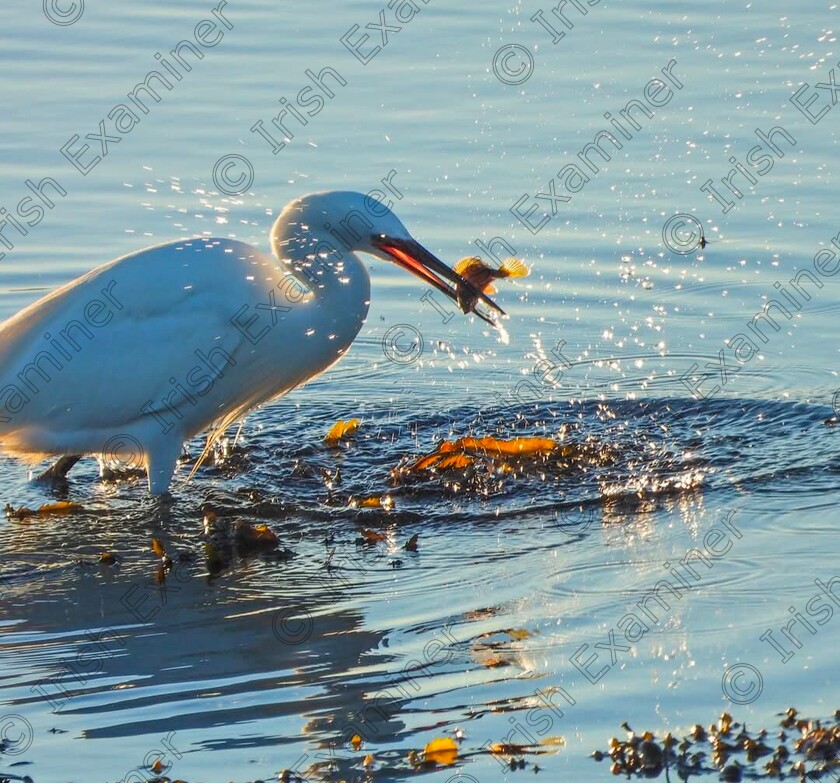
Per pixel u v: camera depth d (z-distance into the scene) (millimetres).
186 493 12789
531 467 12875
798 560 10430
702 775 7719
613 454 13078
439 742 8016
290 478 12984
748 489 12031
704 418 13875
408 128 20438
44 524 12188
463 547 11219
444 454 12984
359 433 14016
